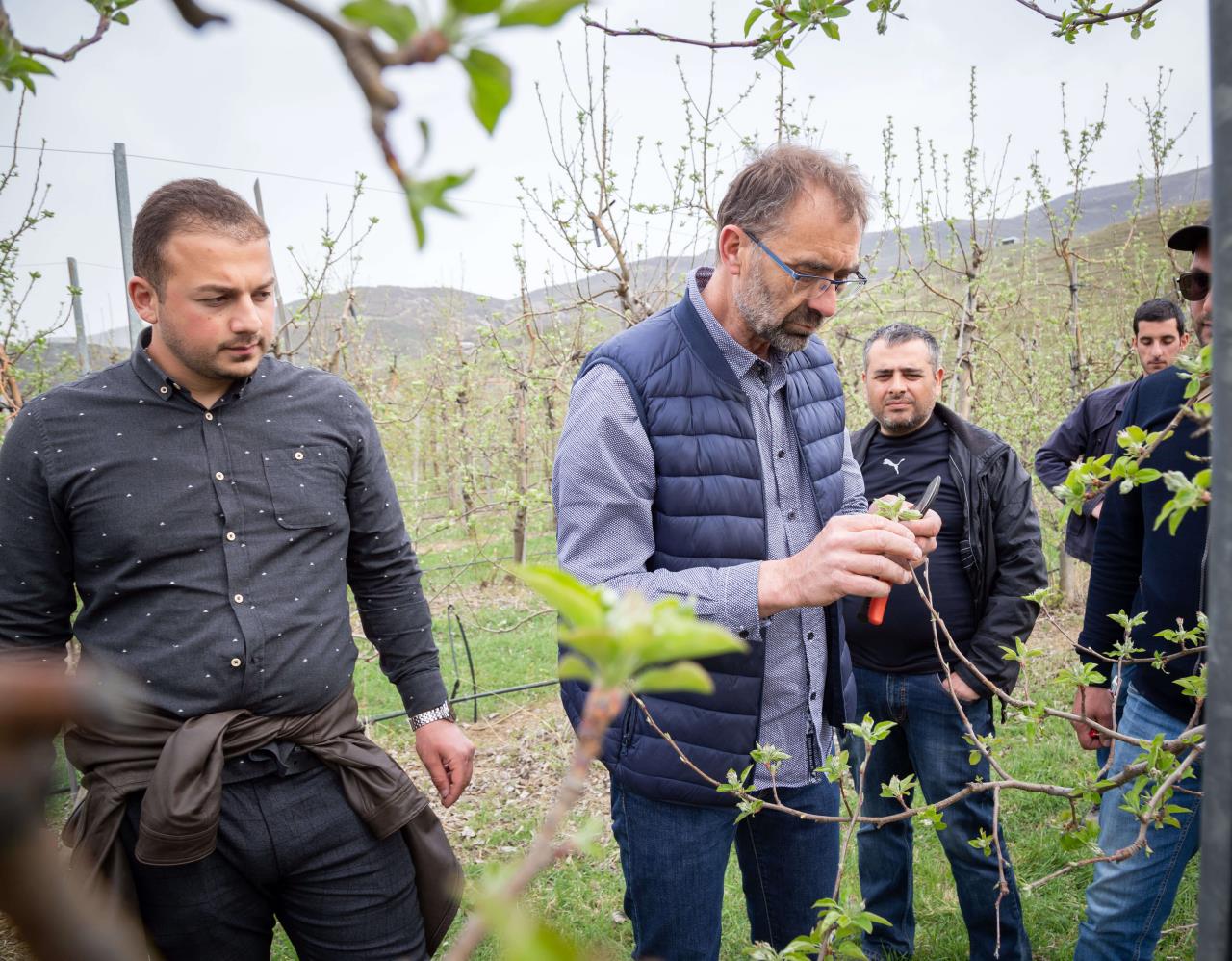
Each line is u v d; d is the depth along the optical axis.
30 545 1.77
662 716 1.92
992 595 2.83
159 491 1.78
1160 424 2.08
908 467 3.02
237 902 1.86
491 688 6.64
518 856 4.06
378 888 1.93
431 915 2.02
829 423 2.18
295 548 1.90
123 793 1.72
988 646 2.76
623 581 1.84
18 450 1.76
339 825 1.89
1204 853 0.56
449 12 0.27
